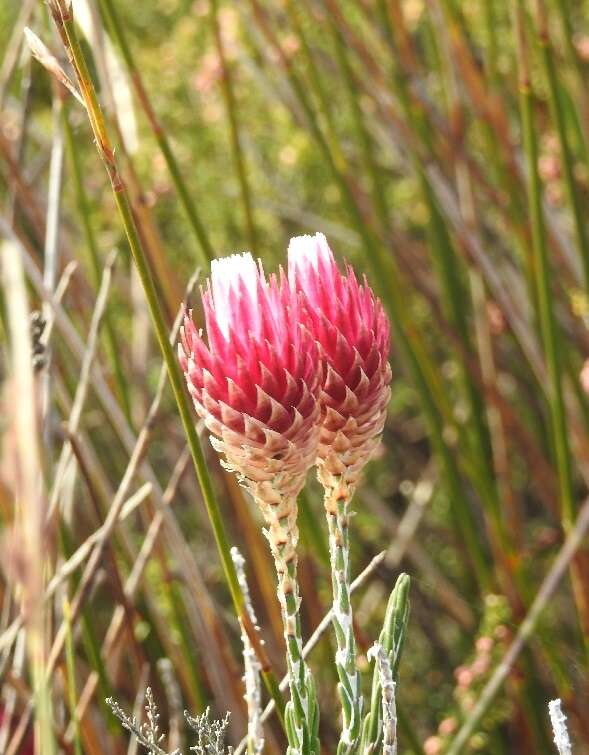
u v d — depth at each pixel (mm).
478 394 607
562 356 556
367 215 593
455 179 605
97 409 559
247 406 268
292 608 281
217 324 270
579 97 552
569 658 511
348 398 275
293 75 535
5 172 551
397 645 295
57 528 390
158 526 406
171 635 516
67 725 437
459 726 485
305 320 276
